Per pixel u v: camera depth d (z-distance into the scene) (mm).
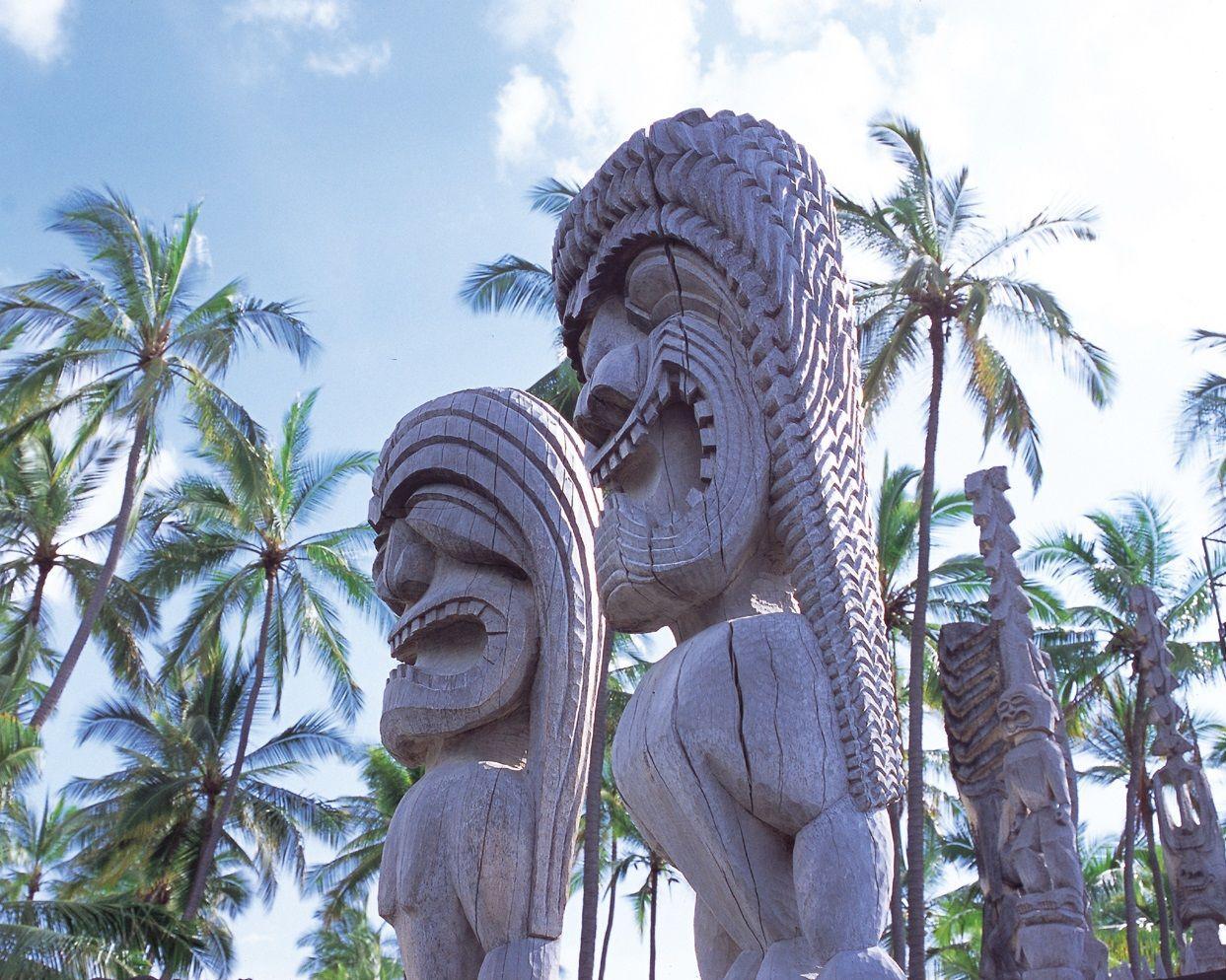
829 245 3164
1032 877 3369
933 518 18219
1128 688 19734
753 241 3023
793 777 2562
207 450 20359
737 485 2846
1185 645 18703
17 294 18500
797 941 2555
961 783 3807
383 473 4188
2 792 15727
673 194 3207
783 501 2824
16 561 20438
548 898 3529
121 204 19109
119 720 21750
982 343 15836
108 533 20953
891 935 11508
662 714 2715
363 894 23500
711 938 2834
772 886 2594
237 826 22547
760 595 2902
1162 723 5301
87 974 14375
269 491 19984
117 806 21656
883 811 2594
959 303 16141
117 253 19016
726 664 2686
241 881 24016
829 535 2777
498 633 3785
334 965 29500
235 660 22875
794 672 2656
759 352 2910
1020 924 3355
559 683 3721
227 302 19734
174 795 21578
